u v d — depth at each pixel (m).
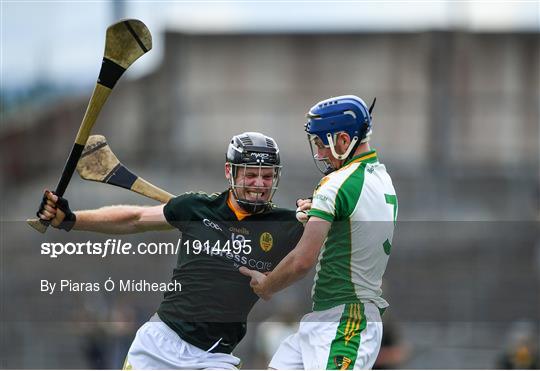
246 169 17.58
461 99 71.38
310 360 17.28
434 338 44.53
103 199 51.78
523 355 38.03
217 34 73.06
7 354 39.06
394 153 69.19
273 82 73.19
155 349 18.25
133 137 66.00
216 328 18.25
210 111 70.94
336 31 73.56
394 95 71.50
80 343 37.16
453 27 71.88
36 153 64.69
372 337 17.27
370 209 16.89
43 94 68.38
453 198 57.75
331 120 17.08
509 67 71.62
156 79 68.31
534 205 56.62
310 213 16.77
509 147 70.56
